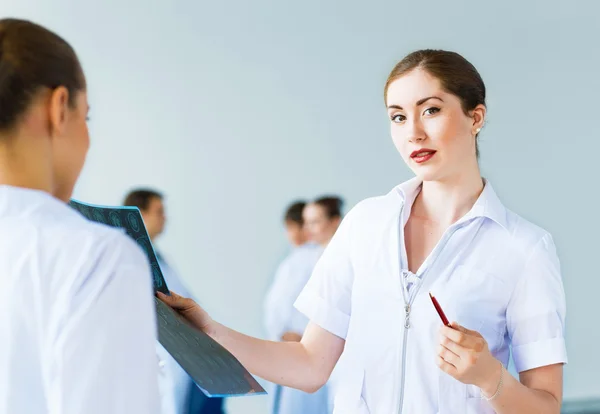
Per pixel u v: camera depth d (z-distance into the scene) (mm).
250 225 5680
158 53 5672
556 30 5715
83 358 914
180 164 5656
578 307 5562
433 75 1597
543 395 1535
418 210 1740
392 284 1661
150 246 1479
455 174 1664
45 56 1009
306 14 5777
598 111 5703
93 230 989
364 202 1807
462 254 1644
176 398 3377
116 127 5621
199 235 5633
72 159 1056
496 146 5691
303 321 4152
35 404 949
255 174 5711
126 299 951
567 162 5688
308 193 5742
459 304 1609
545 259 1616
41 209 998
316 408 3879
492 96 5723
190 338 1328
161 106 5664
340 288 1776
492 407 1506
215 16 5711
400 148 1654
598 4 5699
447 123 1604
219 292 5609
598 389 5480
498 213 1655
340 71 5805
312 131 5770
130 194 4352
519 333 1616
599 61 5707
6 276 966
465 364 1410
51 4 5598
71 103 1036
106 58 5637
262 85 5750
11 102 995
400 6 5828
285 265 4242
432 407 1604
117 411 917
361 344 1682
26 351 952
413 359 1616
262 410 5070
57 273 953
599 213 5664
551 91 5723
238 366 1284
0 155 1015
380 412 1644
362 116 5812
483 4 5777
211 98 5699
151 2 5660
